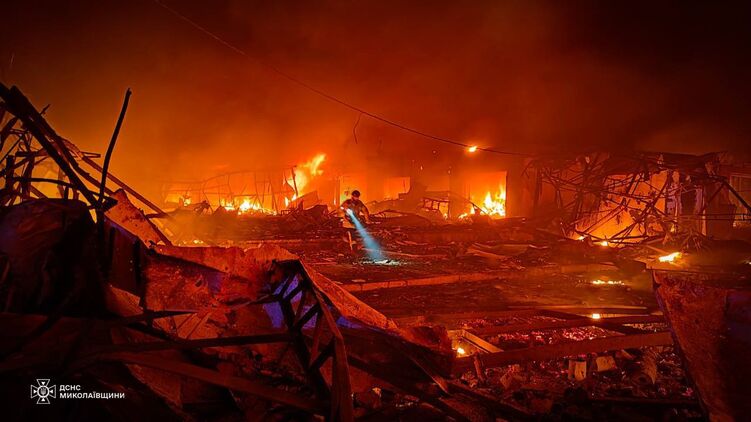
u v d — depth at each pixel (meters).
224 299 3.82
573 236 19.00
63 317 3.36
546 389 4.44
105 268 3.47
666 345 5.54
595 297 9.12
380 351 4.14
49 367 2.93
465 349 5.84
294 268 4.27
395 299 8.55
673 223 17.83
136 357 2.85
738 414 2.90
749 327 3.43
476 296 8.98
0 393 2.72
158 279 3.58
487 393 4.29
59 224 3.36
